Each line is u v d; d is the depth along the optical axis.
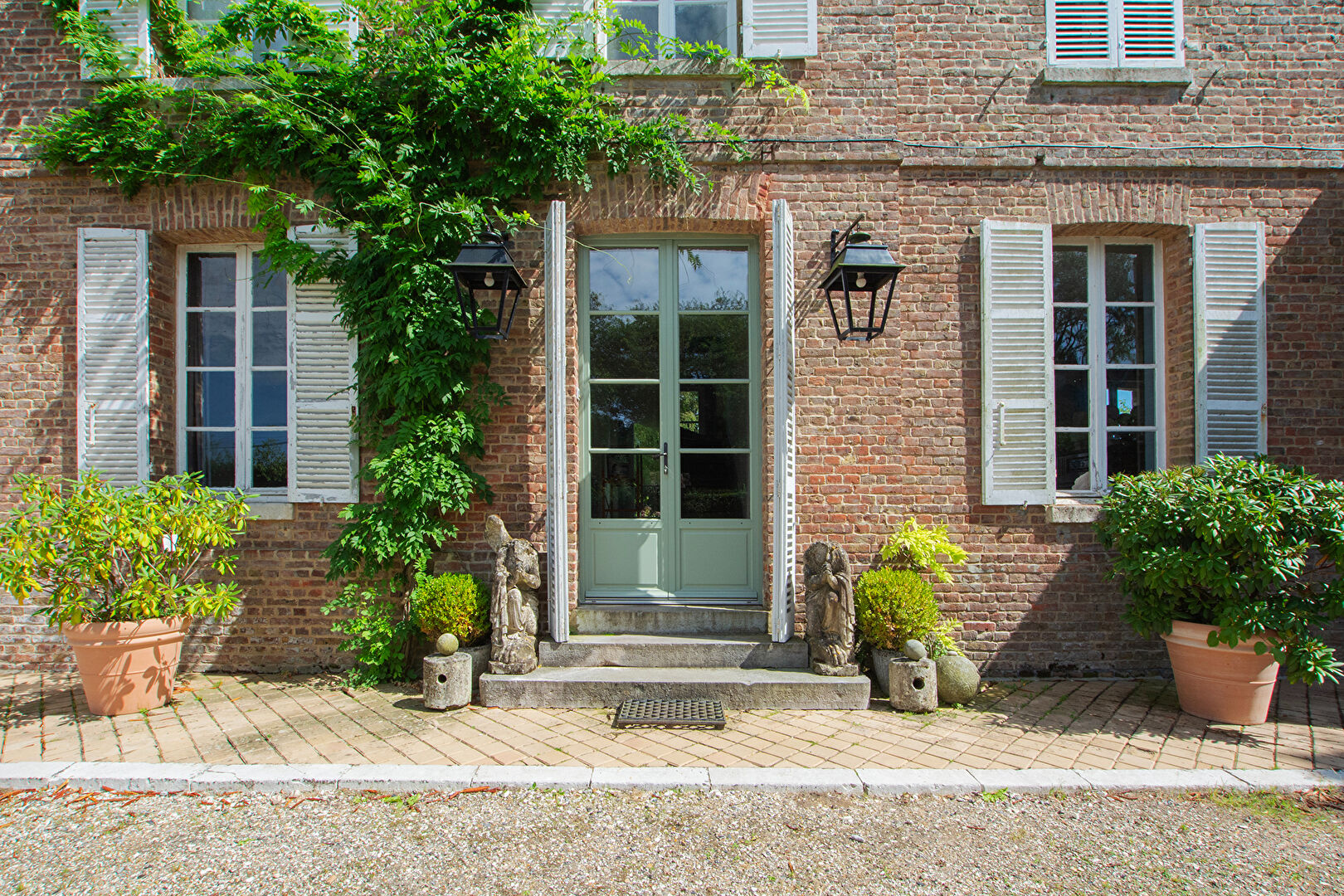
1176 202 4.88
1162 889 2.38
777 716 3.95
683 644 4.36
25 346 4.88
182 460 5.09
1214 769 3.18
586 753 3.42
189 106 4.80
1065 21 4.94
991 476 4.77
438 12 4.59
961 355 4.84
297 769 3.16
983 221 4.82
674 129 4.75
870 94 4.85
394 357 4.47
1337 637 4.72
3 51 4.91
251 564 4.81
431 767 3.20
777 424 4.37
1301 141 4.90
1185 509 3.69
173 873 2.48
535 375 4.79
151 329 4.92
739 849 2.62
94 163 4.79
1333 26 4.94
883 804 2.95
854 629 4.26
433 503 4.55
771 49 4.83
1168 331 5.08
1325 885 2.39
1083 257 5.16
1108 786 3.04
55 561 3.79
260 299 5.14
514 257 4.83
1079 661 4.75
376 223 4.67
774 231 4.43
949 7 4.92
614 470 4.97
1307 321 4.88
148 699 4.04
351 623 4.48
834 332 4.80
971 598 4.77
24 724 3.81
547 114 4.59
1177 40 4.91
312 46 4.74
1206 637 3.78
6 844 2.66
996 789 3.03
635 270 5.04
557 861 2.54
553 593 4.38
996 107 4.89
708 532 4.93
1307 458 4.86
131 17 4.89
